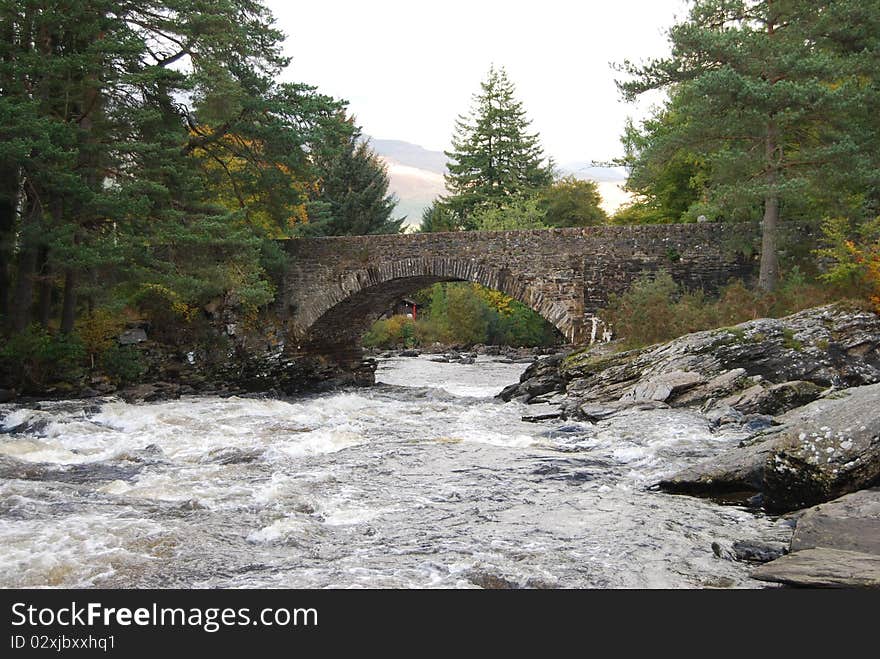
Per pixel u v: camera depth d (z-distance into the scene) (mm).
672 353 21406
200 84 27516
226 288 30469
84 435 17266
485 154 75500
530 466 13312
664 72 26953
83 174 24812
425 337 61062
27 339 23906
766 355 20469
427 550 8695
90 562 8203
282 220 34312
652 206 48969
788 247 26344
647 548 8719
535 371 28547
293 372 34812
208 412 21688
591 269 28531
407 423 19344
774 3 26703
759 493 10914
